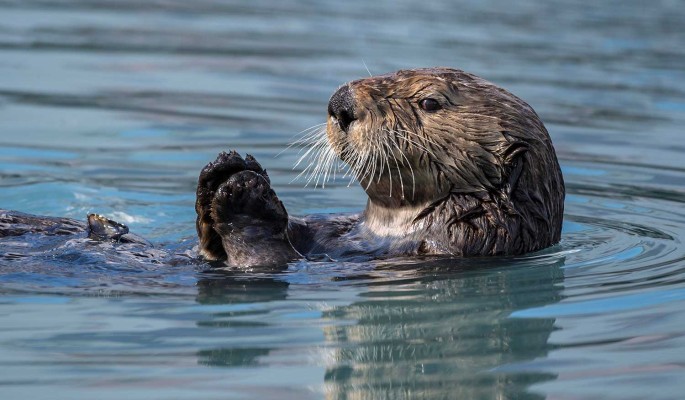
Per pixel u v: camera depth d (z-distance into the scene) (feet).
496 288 50.16
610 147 90.33
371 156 55.47
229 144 90.27
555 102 106.32
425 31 149.48
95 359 40.04
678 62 130.52
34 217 58.59
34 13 153.38
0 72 115.14
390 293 49.21
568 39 145.89
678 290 49.42
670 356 40.63
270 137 92.68
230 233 52.49
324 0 181.68
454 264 54.03
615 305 47.26
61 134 92.53
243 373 38.81
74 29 142.31
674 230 64.49
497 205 55.31
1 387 37.27
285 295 48.62
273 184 78.79
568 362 40.37
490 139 55.16
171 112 101.30
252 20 156.66
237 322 44.52
